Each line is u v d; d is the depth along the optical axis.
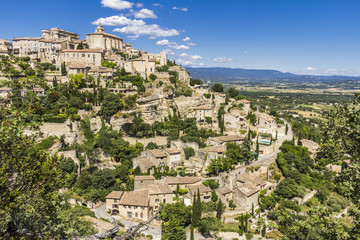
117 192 85.81
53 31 185.50
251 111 172.25
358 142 27.11
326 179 111.69
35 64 136.75
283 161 111.75
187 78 183.88
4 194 24.22
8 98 27.69
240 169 107.06
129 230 18.16
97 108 115.56
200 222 78.06
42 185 27.62
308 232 29.42
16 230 24.06
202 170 104.88
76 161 93.56
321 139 30.03
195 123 137.25
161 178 99.38
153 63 159.75
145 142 117.19
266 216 88.12
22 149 26.67
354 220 26.77
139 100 124.31
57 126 100.06
